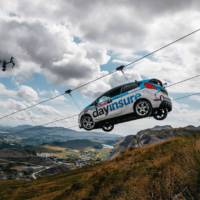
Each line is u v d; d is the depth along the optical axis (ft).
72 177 261.44
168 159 54.70
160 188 41.09
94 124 63.62
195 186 37.55
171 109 61.82
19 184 372.58
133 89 57.93
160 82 59.82
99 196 67.82
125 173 71.51
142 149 98.53
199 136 61.72
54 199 95.50
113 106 59.98
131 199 45.16
